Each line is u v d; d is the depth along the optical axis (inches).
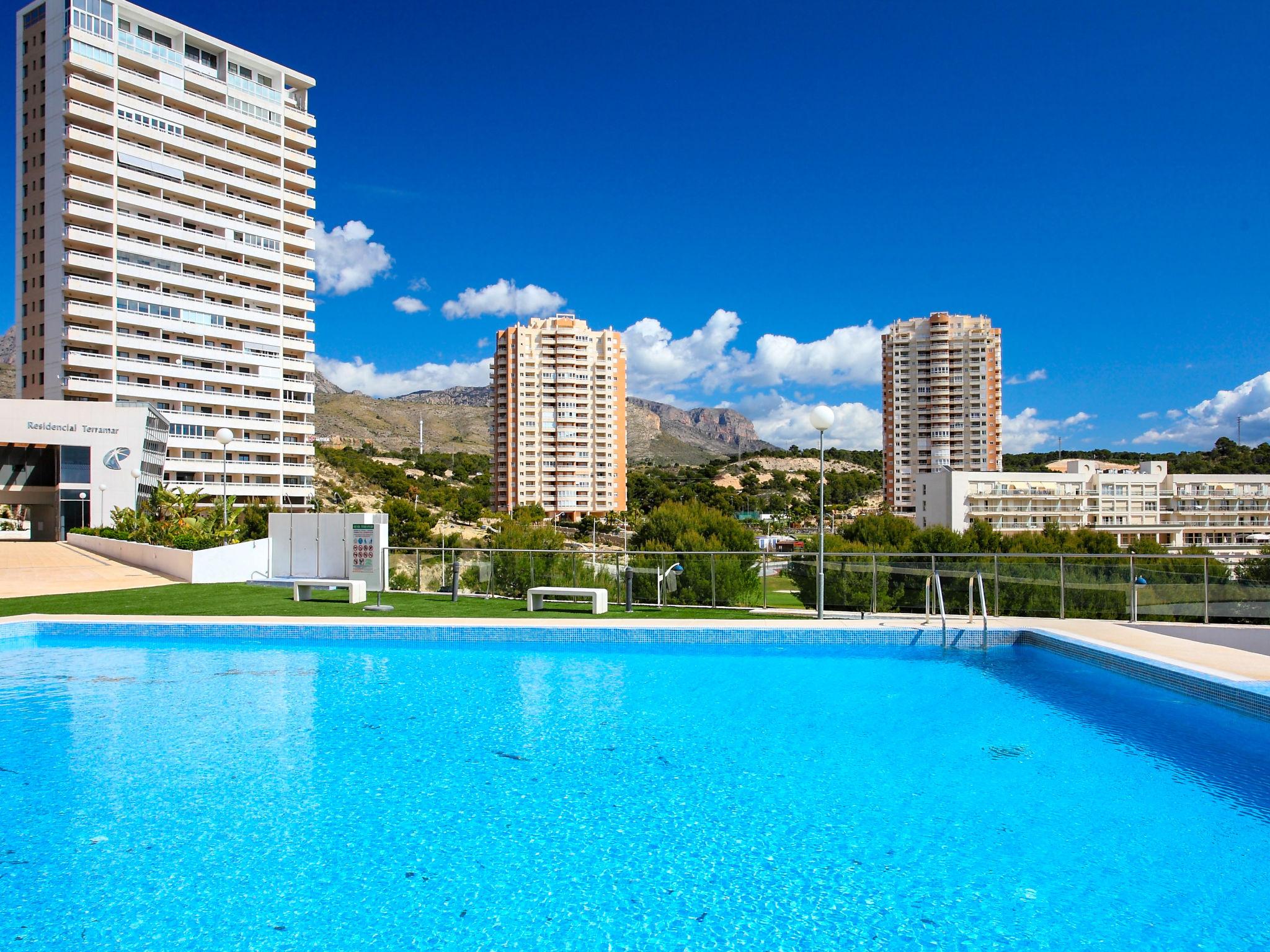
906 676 443.2
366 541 732.0
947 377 6545.3
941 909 192.4
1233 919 186.4
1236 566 536.4
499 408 6279.5
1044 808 255.6
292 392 3233.3
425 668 460.8
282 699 394.3
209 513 1985.7
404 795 267.7
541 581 675.4
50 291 2628.0
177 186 2861.7
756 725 351.3
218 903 195.3
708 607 634.2
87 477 1785.2
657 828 240.2
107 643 527.8
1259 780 279.7
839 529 1477.6
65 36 2615.7
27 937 179.2
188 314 2854.3
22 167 2731.3
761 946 176.6
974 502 4763.8
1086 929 183.0
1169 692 365.4
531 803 260.2
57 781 278.8
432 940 179.0
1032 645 491.8
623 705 384.5
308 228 3339.1
